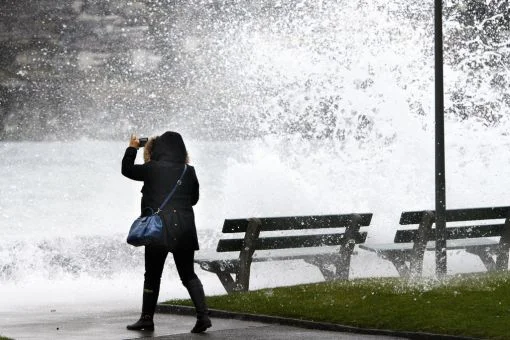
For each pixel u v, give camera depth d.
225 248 28.97
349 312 22.95
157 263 22.61
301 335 21.11
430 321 21.33
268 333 21.50
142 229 21.94
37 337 21.67
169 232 22.06
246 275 28.94
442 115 28.12
